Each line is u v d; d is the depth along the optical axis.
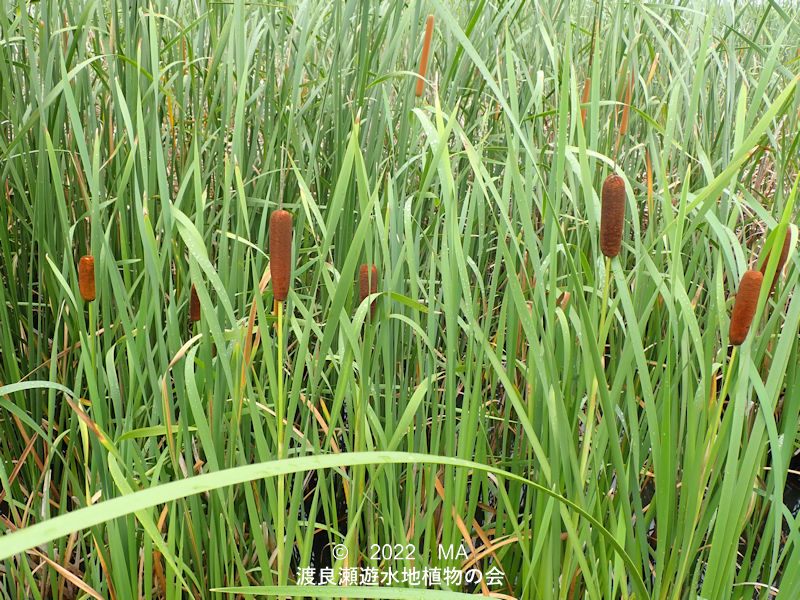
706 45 1.34
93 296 1.33
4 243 2.11
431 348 1.37
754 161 2.66
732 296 1.67
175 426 1.52
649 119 1.75
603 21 3.35
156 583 1.87
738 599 1.71
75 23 2.26
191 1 2.82
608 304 1.60
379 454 0.74
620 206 1.12
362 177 1.24
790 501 2.65
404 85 2.38
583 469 1.38
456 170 2.50
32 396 2.22
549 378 1.33
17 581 1.81
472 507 1.58
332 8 2.58
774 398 1.20
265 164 1.86
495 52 2.40
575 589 1.70
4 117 2.23
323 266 1.18
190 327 2.32
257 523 1.36
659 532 1.30
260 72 2.60
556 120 2.01
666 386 1.19
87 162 1.28
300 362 1.20
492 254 2.82
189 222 1.18
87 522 0.52
